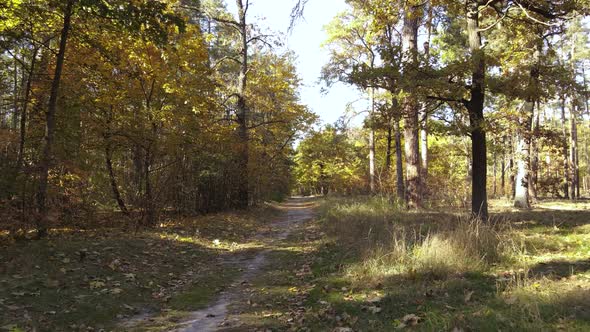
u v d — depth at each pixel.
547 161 34.47
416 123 11.46
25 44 11.59
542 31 11.58
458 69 9.62
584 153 60.12
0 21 9.23
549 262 6.50
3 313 5.09
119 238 10.07
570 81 10.15
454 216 11.35
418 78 9.87
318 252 9.89
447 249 6.92
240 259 10.09
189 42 13.12
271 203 36.31
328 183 57.03
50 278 6.51
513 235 8.06
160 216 13.62
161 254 9.44
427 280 6.13
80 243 8.60
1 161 8.86
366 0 13.06
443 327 4.09
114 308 5.95
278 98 24.44
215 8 22.64
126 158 15.06
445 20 15.21
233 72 27.28
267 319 5.49
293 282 7.47
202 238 12.27
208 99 15.24
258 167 23.56
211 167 17.41
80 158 12.09
